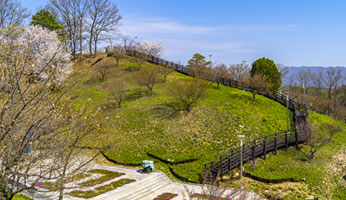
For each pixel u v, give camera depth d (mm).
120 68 42188
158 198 14078
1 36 6812
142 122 25484
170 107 28359
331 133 25781
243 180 17641
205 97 30906
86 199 12688
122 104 29422
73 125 8664
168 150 21172
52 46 24125
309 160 20906
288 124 25734
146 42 60688
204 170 17703
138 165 19547
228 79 38281
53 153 7602
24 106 6676
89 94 30812
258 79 32969
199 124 24891
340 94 53438
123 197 13797
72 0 42625
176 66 44250
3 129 6609
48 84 7555
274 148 21375
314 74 62062
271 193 15977
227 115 26438
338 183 18359
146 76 32281
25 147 6875
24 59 6984
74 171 8289
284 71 59094
